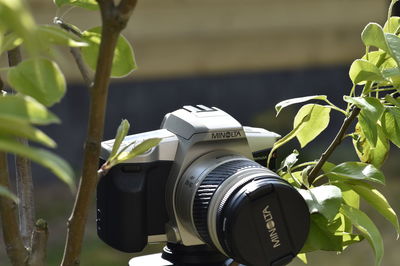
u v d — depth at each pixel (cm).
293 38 675
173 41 638
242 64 662
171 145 114
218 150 111
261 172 99
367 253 521
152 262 116
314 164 106
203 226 102
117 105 699
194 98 723
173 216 113
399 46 91
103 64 57
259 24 661
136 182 114
